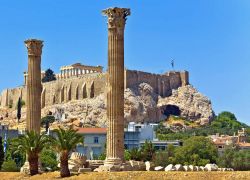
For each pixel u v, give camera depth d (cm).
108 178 5575
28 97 7719
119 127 6309
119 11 6444
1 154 10556
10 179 6775
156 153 14350
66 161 6175
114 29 6438
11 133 16925
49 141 6594
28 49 7812
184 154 14850
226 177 5278
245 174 5300
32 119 7675
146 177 5488
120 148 6291
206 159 14675
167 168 6744
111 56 6419
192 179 5316
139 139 19312
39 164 7350
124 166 6200
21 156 11750
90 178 5697
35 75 7781
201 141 15588
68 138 6200
